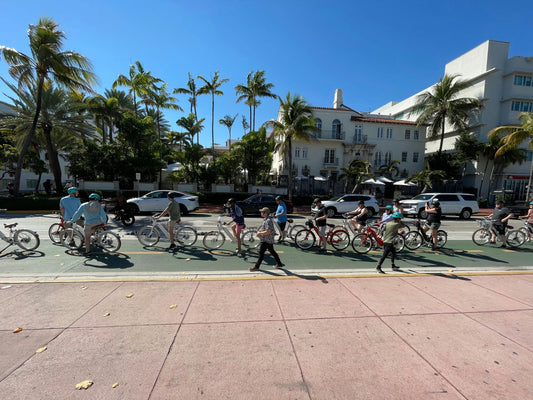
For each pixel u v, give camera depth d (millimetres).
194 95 31047
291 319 3553
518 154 25094
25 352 2754
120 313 3625
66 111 21547
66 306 3816
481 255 7512
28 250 6941
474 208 17328
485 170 27219
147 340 3006
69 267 5723
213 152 31656
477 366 2682
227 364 2641
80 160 22016
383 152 30891
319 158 29922
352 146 29891
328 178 28250
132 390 2285
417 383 2438
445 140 31797
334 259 6773
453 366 2678
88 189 20766
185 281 4914
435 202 7914
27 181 32531
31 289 4422
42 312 3623
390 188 30484
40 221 12203
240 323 3424
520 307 4047
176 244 7836
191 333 3166
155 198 15320
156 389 2303
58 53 16078
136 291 4402
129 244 7875
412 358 2791
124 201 11062
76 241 7141
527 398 2273
